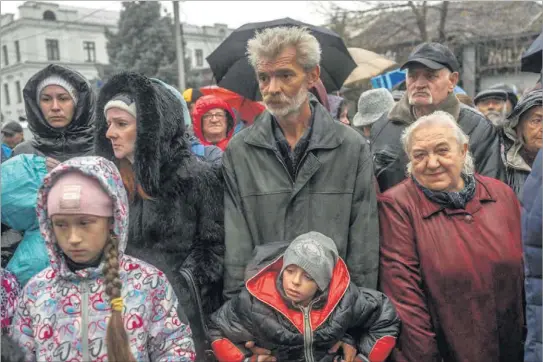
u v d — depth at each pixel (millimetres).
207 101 3828
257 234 2152
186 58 24594
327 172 2133
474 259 2006
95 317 1689
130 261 1811
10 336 1716
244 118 4629
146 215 2104
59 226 1676
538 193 1824
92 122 2721
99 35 37281
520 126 2717
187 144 2254
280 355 1922
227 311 2016
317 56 2123
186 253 2115
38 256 2150
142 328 1733
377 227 2143
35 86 2658
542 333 1808
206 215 2143
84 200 1650
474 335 2010
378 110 4465
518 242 2059
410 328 2008
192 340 1868
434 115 2139
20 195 2170
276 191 2135
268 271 2014
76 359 1660
